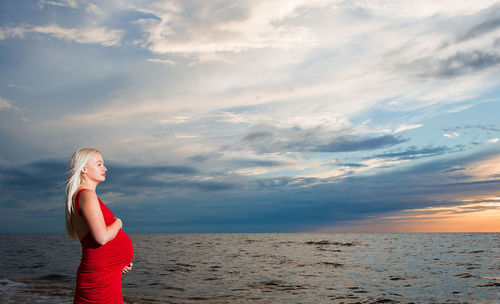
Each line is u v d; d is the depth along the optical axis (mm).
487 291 9594
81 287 2484
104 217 2527
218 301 8289
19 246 32250
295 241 47719
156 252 25188
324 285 10727
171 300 8281
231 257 20781
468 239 49688
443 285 10664
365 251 26297
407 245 34688
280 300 8508
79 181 2572
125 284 10656
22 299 7703
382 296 9023
